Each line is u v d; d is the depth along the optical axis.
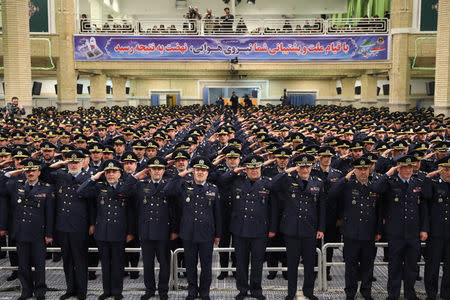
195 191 7.26
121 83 38.97
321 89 45.78
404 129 13.30
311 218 7.26
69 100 29.34
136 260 8.77
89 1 36.53
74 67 29.30
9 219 8.19
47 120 17.86
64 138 12.45
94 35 28.98
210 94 46.31
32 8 28.84
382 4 37.12
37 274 7.39
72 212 7.40
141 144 9.75
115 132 14.16
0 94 40.09
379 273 8.77
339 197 7.49
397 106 28.05
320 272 7.68
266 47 28.44
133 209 7.51
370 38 28.11
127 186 7.20
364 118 19.14
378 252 10.27
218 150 11.08
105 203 7.34
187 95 46.53
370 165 7.36
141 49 28.89
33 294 7.61
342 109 27.19
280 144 9.98
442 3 22.34
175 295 7.56
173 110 26.83
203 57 28.69
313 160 7.31
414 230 7.11
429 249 7.31
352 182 7.35
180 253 8.78
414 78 40.31
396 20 27.78
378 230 7.38
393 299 7.21
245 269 7.38
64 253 7.46
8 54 23.28
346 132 12.30
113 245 7.37
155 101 46.59
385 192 7.27
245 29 29.94
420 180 7.21
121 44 28.97
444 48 22.38
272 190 7.34
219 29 29.28
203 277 7.29
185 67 28.86
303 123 15.99
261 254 7.30
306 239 7.27
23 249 7.35
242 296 7.34
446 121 16.75
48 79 41.88
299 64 28.47
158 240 7.23
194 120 21.66
